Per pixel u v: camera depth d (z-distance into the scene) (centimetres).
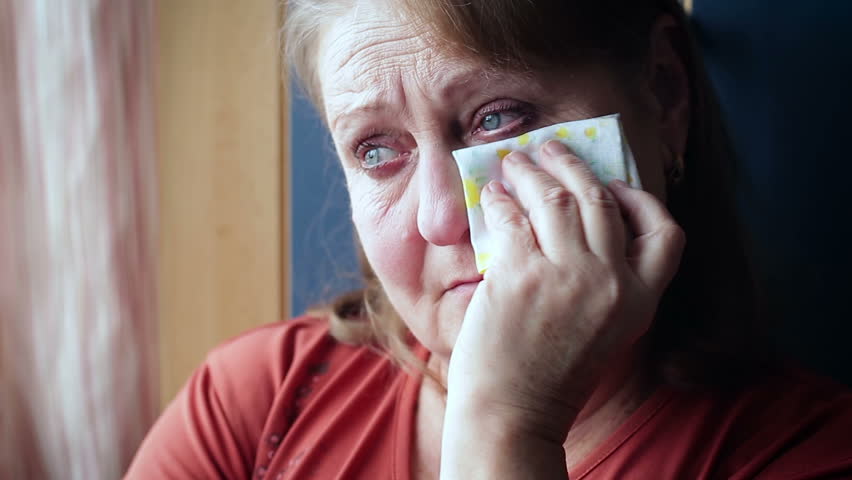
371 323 87
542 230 53
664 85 73
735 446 64
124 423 120
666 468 64
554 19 57
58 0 113
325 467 77
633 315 52
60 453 120
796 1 94
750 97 97
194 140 118
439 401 76
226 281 120
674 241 53
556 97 60
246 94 114
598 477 65
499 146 58
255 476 82
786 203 97
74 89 114
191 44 116
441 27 56
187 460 83
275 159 114
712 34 98
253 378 88
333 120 68
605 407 70
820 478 59
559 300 52
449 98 59
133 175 118
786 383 71
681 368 70
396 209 65
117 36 115
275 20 109
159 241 122
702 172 79
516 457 51
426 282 65
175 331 124
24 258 117
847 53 91
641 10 67
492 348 53
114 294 118
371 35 60
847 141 93
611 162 56
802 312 97
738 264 80
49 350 118
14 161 115
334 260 114
